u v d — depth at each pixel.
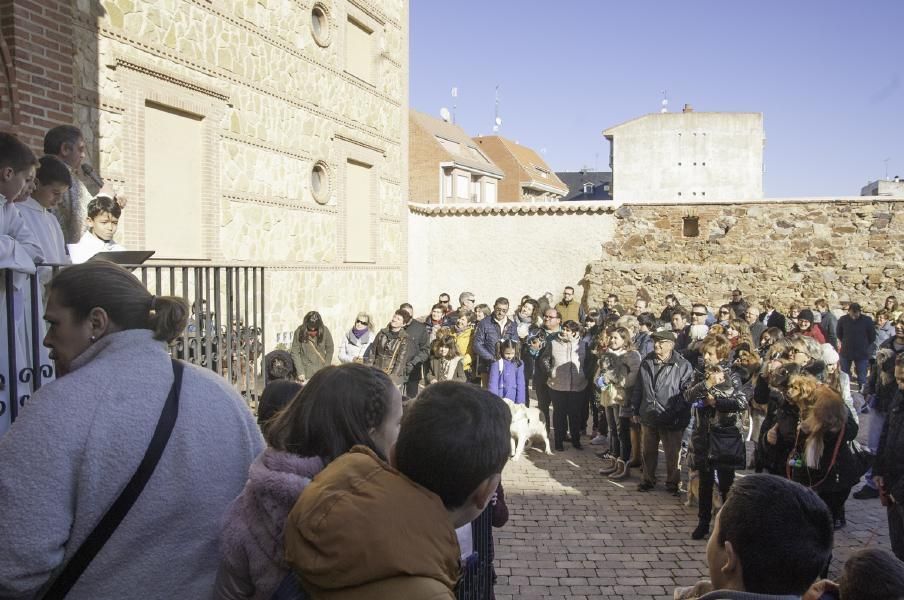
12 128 5.80
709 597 1.93
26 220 3.50
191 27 9.65
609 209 18.41
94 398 1.87
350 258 14.55
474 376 11.04
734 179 35.69
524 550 6.16
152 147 9.14
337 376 2.13
